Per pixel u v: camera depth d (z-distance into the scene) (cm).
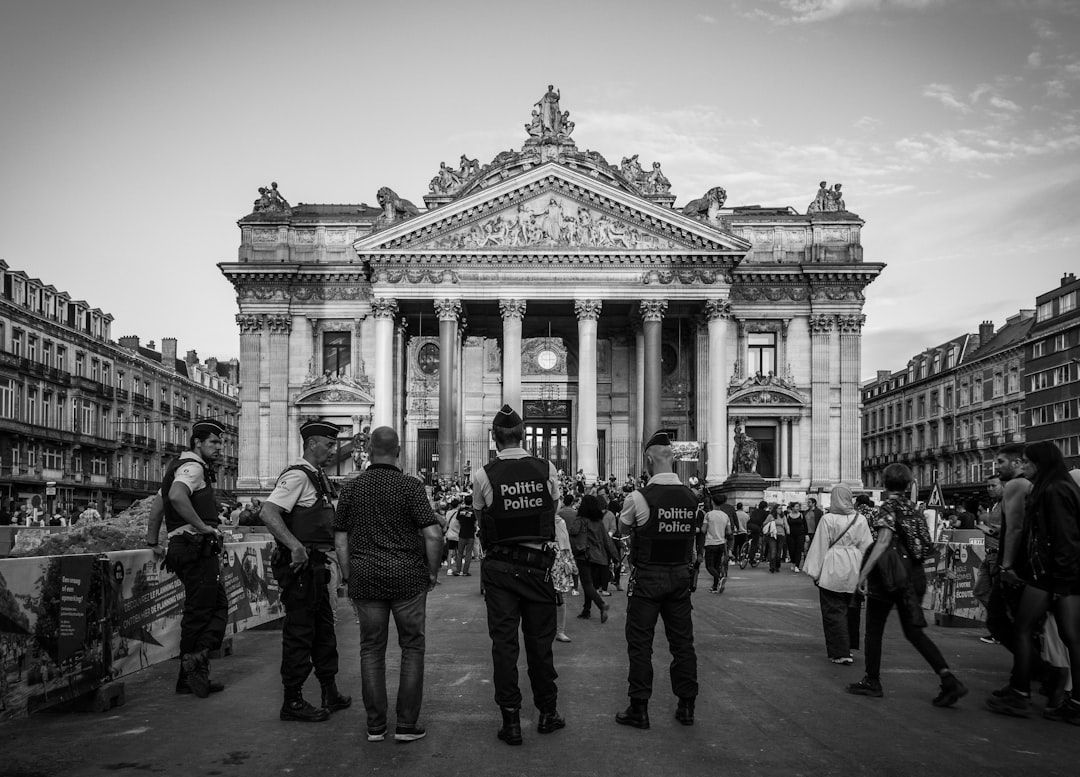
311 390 6144
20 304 7644
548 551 1017
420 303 5809
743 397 6153
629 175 6331
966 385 10094
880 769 891
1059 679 1141
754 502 5056
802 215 6425
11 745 970
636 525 1068
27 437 7525
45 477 7800
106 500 8919
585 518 2039
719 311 5644
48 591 1040
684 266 5662
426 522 995
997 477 1695
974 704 1185
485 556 1020
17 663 986
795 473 6172
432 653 1538
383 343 5641
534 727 1045
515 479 1009
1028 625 1132
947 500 9825
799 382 6219
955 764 912
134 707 1147
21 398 7488
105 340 9275
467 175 6291
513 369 5603
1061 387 8262
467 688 1252
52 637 1042
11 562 985
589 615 2092
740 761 913
